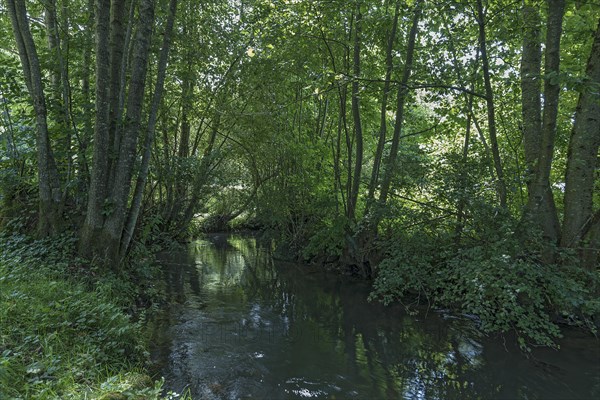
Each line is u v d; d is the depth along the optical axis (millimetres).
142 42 7914
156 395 4008
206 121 16406
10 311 4734
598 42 7164
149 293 8375
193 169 14203
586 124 7414
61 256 7586
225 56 14312
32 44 8109
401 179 9930
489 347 6590
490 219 7578
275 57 13547
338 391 5148
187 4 12844
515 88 9273
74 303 5445
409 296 9445
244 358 6031
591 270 7203
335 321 7957
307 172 13797
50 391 3543
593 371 5656
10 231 8500
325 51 12602
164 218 15156
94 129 7922
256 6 11766
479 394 5094
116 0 8125
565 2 7340
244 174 18062
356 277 11844
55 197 8406
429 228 9305
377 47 11953
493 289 6727
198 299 9312
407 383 5402
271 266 14211
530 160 8336
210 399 4777
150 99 12203
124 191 7973
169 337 6625
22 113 9031
